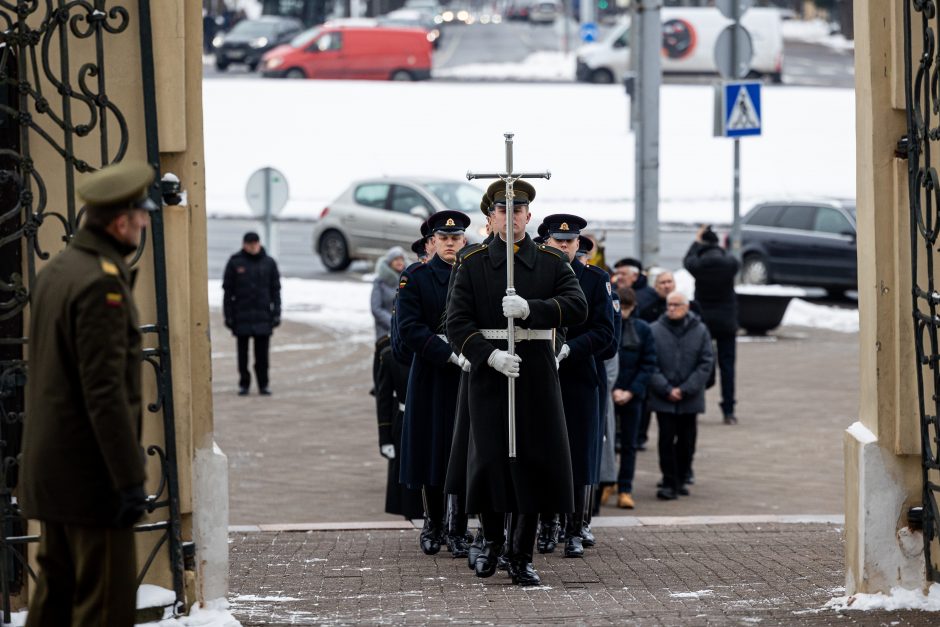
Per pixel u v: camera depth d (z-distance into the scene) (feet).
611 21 416.67
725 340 84.48
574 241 52.13
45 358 28.45
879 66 39.27
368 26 296.10
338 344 115.85
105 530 29.09
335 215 155.12
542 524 52.13
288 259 165.17
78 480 28.55
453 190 152.97
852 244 138.92
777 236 142.41
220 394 93.91
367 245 153.07
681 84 284.00
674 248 171.83
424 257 56.70
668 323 66.69
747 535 56.18
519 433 43.34
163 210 36.50
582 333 51.37
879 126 39.37
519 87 280.92
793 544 53.57
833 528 57.67
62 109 36.24
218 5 408.26
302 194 219.82
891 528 39.78
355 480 69.05
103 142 35.76
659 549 52.80
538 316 42.57
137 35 36.68
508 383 43.37
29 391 28.89
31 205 35.32
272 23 318.65
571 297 43.24
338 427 82.58
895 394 39.52
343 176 228.63
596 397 51.93
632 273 76.13
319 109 260.42
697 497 66.39
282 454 75.10
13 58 35.81
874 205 39.42
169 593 36.73
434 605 41.04
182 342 36.91
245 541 55.06
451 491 46.11
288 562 49.96
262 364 93.66
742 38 97.60
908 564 39.86
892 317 39.58
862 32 39.81
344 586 44.75
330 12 412.36
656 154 98.89
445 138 246.88
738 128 97.60
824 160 233.35
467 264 44.06
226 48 313.73
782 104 262.26
